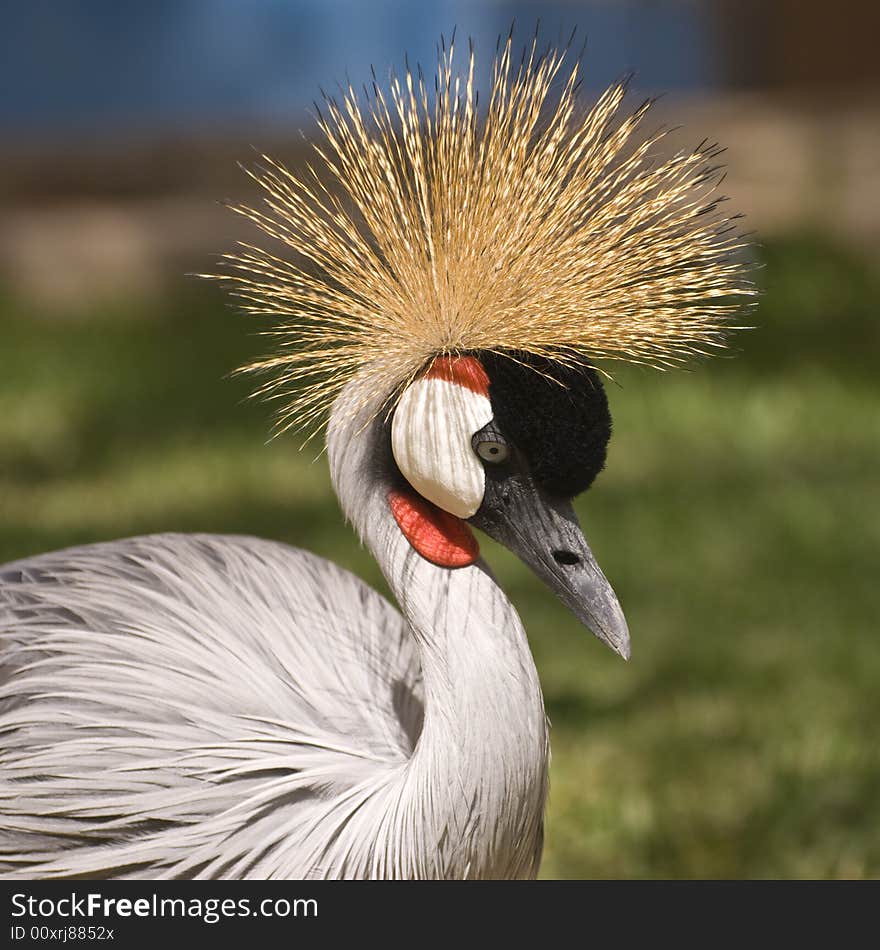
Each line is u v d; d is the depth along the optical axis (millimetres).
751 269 5336
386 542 5031
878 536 11617
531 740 4898
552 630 10250
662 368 5172
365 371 5008
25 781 5254
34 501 12758
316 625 5766
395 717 5523
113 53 33000
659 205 5094
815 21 28016
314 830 5074
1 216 22391
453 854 4898
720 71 30422
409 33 30094
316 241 5297
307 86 31922
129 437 14625
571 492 4887
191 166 23734
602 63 31562
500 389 4766
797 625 10164
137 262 21094
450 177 5012
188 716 5293
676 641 9969
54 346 18188
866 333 17797
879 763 8352
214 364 17172
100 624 5656
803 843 7648
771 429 14367
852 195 21281
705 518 12055
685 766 8367
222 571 5980
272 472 13352
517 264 4844
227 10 32844
